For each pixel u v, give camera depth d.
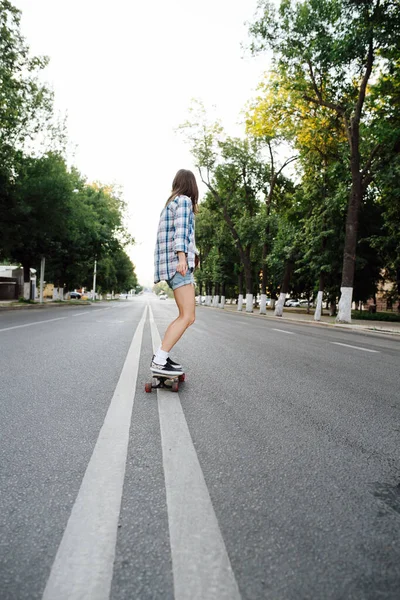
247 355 6.44
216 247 52.78
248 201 36.19
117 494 1.71
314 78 20.92
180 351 6.58
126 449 2.23
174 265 3.68
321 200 25.91
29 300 33.47
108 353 6.05
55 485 1.78
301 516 1.59
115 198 52.38
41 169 23.20
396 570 1.28
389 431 2.77
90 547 1.34
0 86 18.14
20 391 3.54
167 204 3.77
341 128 22.52
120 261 89.19
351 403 3.54
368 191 27.89
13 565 1.24
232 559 1.30
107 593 1.13
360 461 2.20
